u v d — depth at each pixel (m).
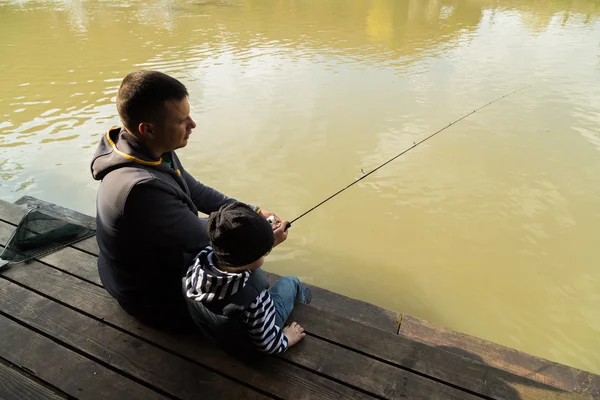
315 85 7.53
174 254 1.55
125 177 1.42
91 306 2.02
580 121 6.03
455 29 11.85
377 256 3.73
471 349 2.08
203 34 11.13
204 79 7.78
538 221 4.10
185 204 1.58
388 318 2.29
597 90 7.12
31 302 2.05
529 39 10.59
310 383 1.64
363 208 4.34
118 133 1.61
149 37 10.74
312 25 12.34
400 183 4.71
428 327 2.23
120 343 1.82
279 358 1.73
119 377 1.70
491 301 3.31
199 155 5.25
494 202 4.37
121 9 14.26
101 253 1.72
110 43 10.16
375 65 8.63
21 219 2.67
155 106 1.42
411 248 3.82
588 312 3.19
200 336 1.83
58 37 10.67
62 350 1.81
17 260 2.30
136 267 1.56
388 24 12.49
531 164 5.00
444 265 3.64
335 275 3.55
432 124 6.04
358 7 15.05
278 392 1.61
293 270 3.61
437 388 1.62
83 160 5.17
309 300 2.26
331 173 4.90
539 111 6.39
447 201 4.41
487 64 8.61
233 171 4.93
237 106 6.65
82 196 4.52
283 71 8.27
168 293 1.65
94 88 7.35
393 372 1.68
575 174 4.79
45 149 5.39
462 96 7.00
